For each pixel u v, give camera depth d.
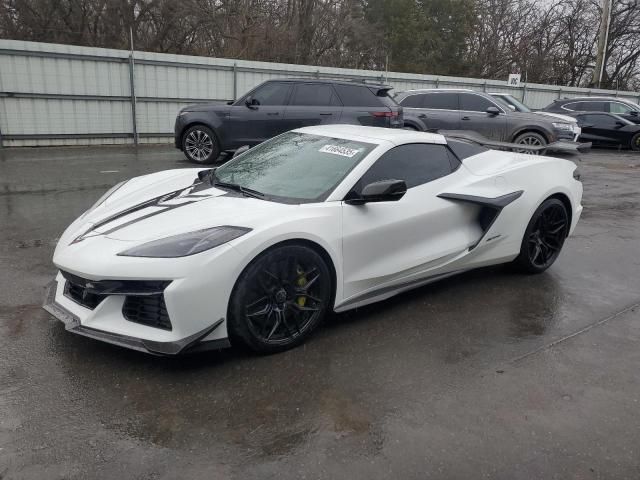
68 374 2.98
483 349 3.45
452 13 34.06
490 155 4.74
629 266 5.29
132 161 11.20
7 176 9.02
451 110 13.02
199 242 3.01
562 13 36.69
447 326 3.76
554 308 4.15
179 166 10.61
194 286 2.90
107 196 4.21
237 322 3.07
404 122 12.96
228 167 4.34
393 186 3.42
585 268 5.18
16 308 3.81
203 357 3.22
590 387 3.04
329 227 3.39
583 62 36.94
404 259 3.85
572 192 4.95
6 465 2.27
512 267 4.91
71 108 13.38
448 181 4.20
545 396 2.93
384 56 30.81
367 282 3.68
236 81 15.73
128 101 14.16
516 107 13.80
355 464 2.35
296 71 16.89
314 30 26.23
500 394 2.93
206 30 24.08
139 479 2.22
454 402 2.84
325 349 3.37
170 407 2.72
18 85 12.59
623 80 37.72
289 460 2.37
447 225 4.11
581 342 3.59
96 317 3.04
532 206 4.57
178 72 14.71
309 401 2.81
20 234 5.66
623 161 14.60
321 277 3.39
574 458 2.45
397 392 2.92
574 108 18.52
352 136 4.17
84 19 22.78
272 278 3.19
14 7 21.73
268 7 24.88
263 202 3.49
